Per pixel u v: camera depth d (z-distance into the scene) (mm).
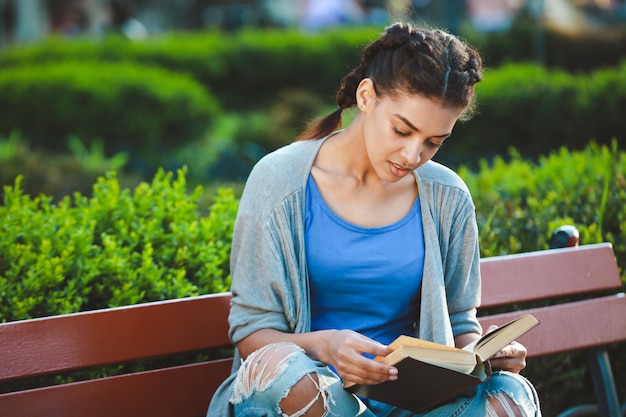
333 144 2975
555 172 5031
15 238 3396
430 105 2664
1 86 12688
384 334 2988
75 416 2820
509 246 4086
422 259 2955
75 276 3287
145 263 3316
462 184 3064
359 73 2902
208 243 3580
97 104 12633
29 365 2762
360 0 23797
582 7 22094
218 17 27469
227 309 3068
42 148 12602
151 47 17484
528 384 2736
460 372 2488
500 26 21031
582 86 12078
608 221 4262
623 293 3719
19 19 23047
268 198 2889
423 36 2746
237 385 2670
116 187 3732
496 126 12094
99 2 23062
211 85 17734
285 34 18406
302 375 2559
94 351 2852
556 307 3488
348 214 2926
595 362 3566
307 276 2902
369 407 2920
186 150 12297
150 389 2932
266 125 14078
